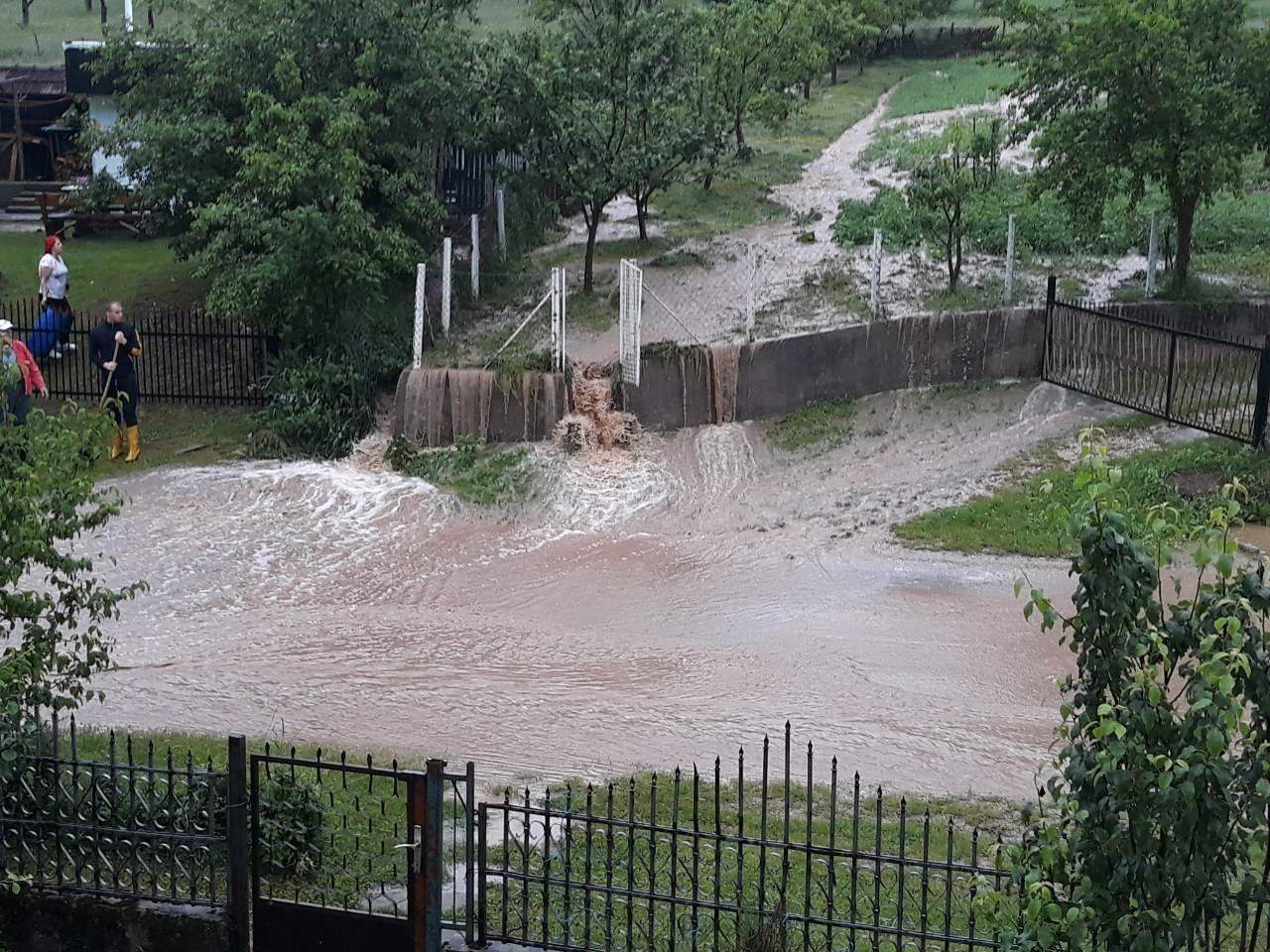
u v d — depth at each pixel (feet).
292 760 25.29
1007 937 20.17
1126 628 19.27
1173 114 64.34
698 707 40.73
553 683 42.52
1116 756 18.40
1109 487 19.47
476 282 71.36
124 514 56.29
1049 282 63.21
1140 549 19.44
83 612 47.73
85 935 26.17
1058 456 58.90
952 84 120.57
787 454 60.75
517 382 60.85
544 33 78.84
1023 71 70.49
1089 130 66.08
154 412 66.90
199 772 26.17
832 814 23.38
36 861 26.68
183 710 40.14
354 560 53.01
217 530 55.11
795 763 36.94
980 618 47.67
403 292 70.28
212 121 69.21
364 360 64.75
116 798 26.55
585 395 61.87
